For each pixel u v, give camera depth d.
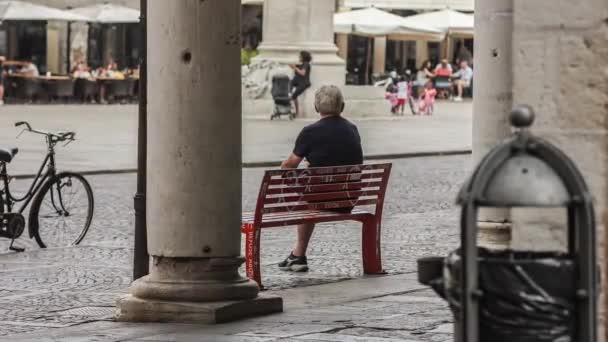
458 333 9.17
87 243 29.58
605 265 11.12
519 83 11.38
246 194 39.50
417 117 86.50
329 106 24.30
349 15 100.38
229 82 18.58
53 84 95.44
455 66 128.75
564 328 8.98
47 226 29.55
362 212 24.56
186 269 18.81
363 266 24.66
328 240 29.94
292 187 23.16
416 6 113.94
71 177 29.55
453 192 41.59
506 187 8.83
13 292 22.67
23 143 56.25
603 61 11.05
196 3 18.33
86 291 22.80
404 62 125.62
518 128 9.09
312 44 76.56
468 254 8.82
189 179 18.58
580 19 11.11
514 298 8.89
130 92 97.69
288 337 17.16
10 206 28.36
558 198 8.84
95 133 63.19
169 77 18.50
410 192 41.31
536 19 11.29
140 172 22.80
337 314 19.30
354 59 119.31
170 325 18.56
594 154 11.11
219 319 18.52
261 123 71.44
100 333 17.95
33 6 95.81
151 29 18.62
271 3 76.94
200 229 18.66
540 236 11.39
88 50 103.69
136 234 22.92
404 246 29.11
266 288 22.62
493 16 22.22
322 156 24.11
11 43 102.50
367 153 54.78
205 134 18.52
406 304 20.34
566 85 11.19
